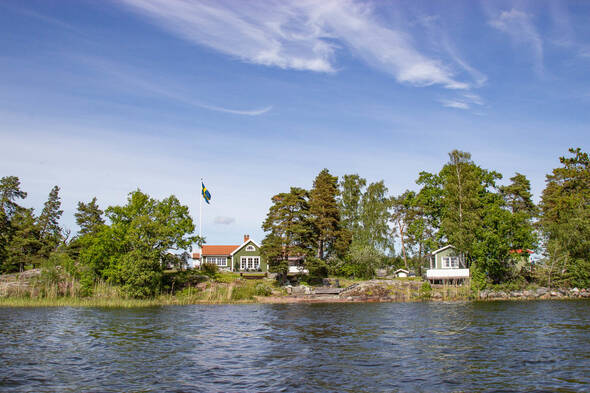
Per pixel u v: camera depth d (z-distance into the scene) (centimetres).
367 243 8175
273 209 6981
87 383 1692
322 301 5875
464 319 3681
